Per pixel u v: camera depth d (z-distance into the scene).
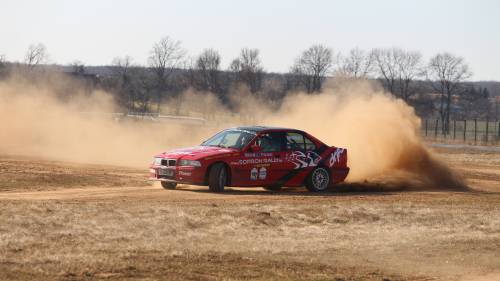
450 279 15.48
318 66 121.88
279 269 15.02
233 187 28.61
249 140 27.20
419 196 28.02
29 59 116.25
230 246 16.98
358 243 18.31
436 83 134.00
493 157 68.81
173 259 15.20
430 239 19.30
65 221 18.08
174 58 120.69
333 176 28.95
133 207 20.59
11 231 16.62
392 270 15.91
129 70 122.00
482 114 148.50
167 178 26.45
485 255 17.83
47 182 28.53
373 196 27.17
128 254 15.28
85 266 14.00
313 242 18.06
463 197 28.47
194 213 20.20
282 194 26.98
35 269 13.58
